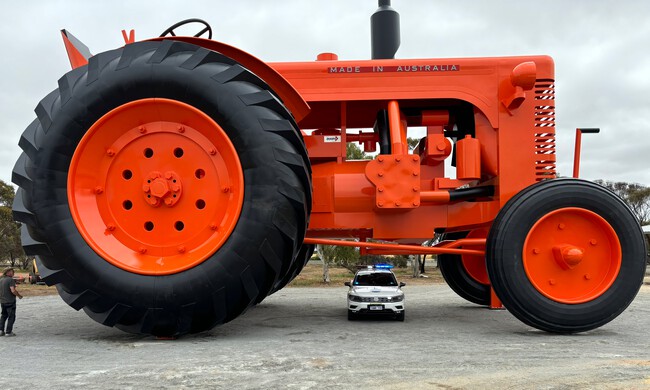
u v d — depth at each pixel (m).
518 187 6.72
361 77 6.88
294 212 5.70
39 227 5.69
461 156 6.75
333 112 7.72
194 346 5.52
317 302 11.64
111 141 6.00
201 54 5.84
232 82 5.75
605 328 6.91
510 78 6.50
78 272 5.66
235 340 5.94
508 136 6.77
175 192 5.88
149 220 5.94
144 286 5.58
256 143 5.62
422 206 7.10
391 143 6.67
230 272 5.54
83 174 5.90
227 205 5.82
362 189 7.06
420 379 4.08
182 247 5.82
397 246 6.66
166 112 5.89
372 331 6.76
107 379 4.11
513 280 6.03
